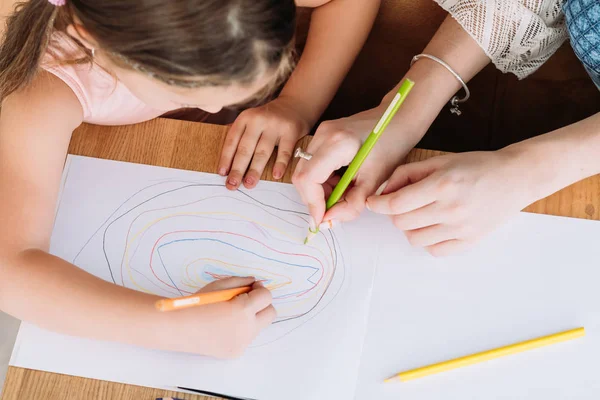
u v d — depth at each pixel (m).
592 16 0.71
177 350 0.67
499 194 0.68
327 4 0.92
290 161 0.78
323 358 0.67
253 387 0.66
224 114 1.05
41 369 0.67
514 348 0.65
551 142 0.71
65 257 0.72
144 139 0.77
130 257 0.72
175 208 0.74
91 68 0.75
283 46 0.58
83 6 0.55
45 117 0.72
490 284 0.69
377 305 0.69
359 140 0.71
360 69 1.13
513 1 0.76
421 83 0.79
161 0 0.50
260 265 0.71
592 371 0.64
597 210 0.71
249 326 0.66
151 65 0.55
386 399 0.65
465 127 1.07
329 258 0.71
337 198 0.69
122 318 0.67
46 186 0.72
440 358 0.66
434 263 0.70
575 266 0.69
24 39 0.69
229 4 0.51
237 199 0.75
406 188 0.68
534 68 0.86
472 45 0.80
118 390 0.66
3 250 0.70
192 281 0.71
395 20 1.15
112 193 0.75
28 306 0.68
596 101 1.04
